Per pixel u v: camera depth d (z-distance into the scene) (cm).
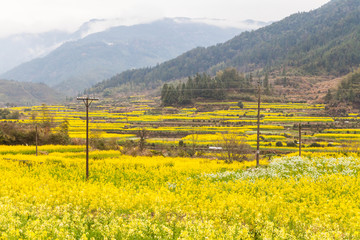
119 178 3144
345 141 7862
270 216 1647
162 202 1766
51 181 2573
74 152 5459
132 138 8888
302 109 15100
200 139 8212
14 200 1861
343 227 1498
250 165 4119
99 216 1555
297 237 1377
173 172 3512
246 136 8788
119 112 16875
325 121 11719
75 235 1327
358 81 18188
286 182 2564
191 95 17750
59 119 13425
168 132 9756
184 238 1160
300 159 3706
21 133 6962
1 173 3059
